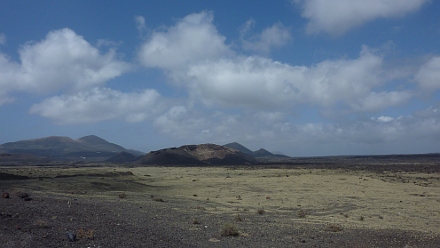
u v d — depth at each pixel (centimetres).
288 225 2059
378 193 3991
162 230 1716
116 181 4509
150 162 15125
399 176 6412
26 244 1238
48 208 2033
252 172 8012
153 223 1898
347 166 10662
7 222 1571
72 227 1590
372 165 11262
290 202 3306
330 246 1522
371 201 3384
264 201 3372
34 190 3316
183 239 1552
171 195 3797
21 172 5850
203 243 1501
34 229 1490
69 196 2984
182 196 3691
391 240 1667
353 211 2833
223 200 3422
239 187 4753
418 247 1530
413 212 2791
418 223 2358
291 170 8569
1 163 14338
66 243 1305
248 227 1934
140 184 4681
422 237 1759
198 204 3044
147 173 8150
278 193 4047
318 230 1897
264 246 1489
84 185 3953
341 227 2017
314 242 1595
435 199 3534
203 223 2012
